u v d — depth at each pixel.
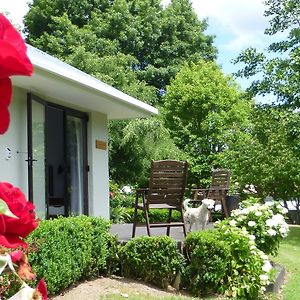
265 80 12.23
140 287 6.04
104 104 8.29
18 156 6.62
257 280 6.05
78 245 5.74
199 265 6.10
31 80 6.13
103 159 9.34
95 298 5.38
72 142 8.45
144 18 24.33
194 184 21.00
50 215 8.34
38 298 0.92
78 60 17.61
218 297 5.95
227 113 21.48
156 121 16.69
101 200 9.19
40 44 21.45
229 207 9.66
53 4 23.22
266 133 16.03
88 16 23.55
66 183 8.23
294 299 6.03
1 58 0.73
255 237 6.90
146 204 6.77
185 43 25.59
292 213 18.22
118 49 22.03
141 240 6.34
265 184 16.11
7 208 0.84
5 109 0.80
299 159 13.48
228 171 9.93
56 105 7.86
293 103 12.01
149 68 23.50
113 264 6.50
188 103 21.91
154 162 6.68
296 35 12.12
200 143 21.41
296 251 9.83
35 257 4.80
